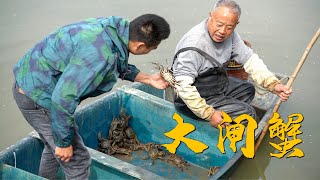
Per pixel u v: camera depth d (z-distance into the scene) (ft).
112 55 8.02
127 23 8.27
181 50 11.46
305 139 13.88
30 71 8.45
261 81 12.39
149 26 8.15
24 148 10.23
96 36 8.01
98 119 12.55
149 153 12.78
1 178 9.45
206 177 12.24
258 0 24.02
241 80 13.01
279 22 21.67
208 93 12.11
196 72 11.44
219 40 11.23
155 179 9.43
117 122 12.92
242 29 21.02
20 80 8.55
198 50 11.30
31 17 21.16
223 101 12.13
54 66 8.27
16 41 18.95
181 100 12.10
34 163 10.62
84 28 8.14
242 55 12.47
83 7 22.48
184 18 21.72
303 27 21.24
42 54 8.36
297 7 23.22
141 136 13.42
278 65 18.26
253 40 20.13
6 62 17.43
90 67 7.83
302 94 16.21
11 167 9.31
